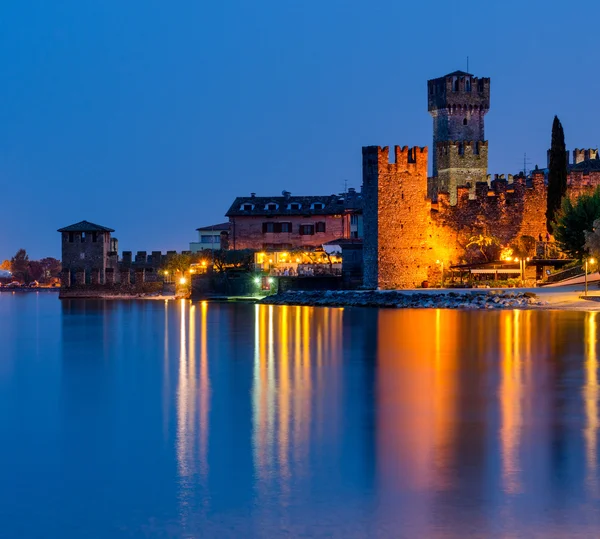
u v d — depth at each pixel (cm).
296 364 6481
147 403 5056
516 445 4000
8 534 3108
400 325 8981
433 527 3103
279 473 3653
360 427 4378
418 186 13125
